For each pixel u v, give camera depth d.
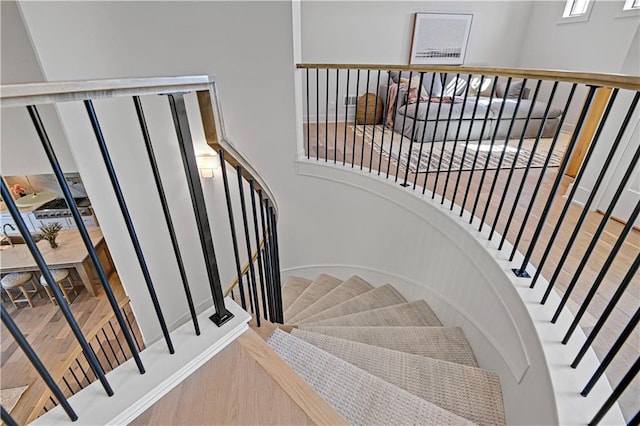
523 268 1.54
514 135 4.61
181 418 1.01
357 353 1.70
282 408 1.04
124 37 2.42
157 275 3.22
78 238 5.12
